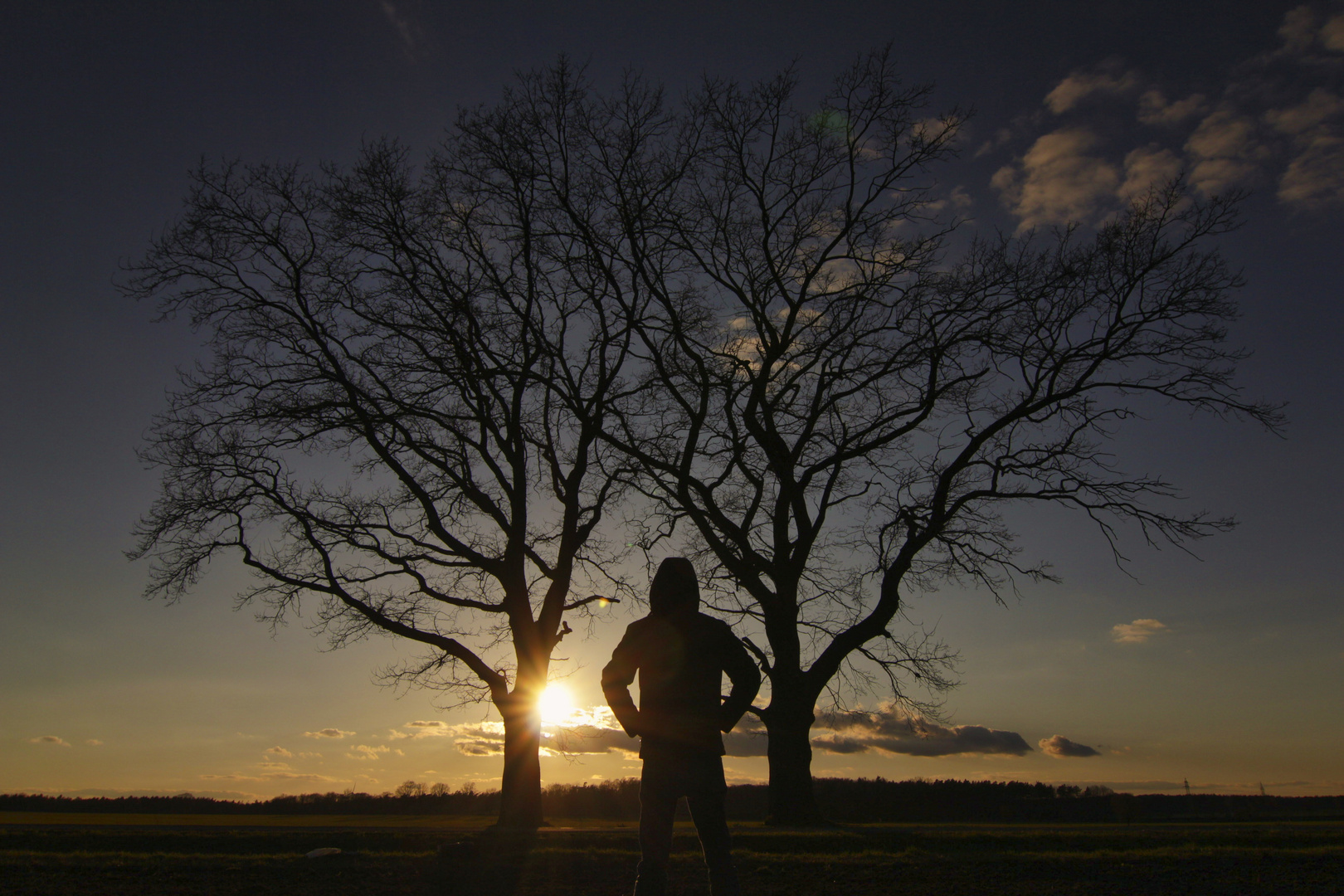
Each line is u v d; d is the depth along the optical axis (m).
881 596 21.66
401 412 22.47
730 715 4.55
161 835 14.25
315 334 22.39
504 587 22.61
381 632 22.91
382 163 21.86
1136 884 7.34
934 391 22.03
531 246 22.80
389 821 23.69
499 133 21.41
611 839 11.75
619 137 21.92
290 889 7.96
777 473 22.70
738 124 22.62
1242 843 10.88
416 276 22.95
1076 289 21.23
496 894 7.69
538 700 21.72
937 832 13.80
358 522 23.23
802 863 8.91
